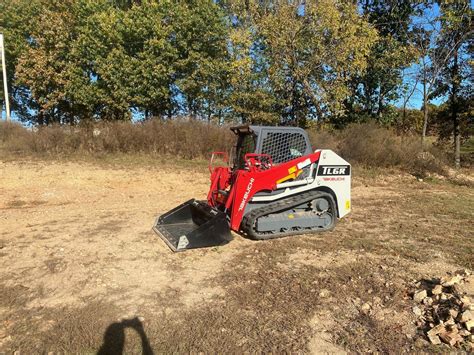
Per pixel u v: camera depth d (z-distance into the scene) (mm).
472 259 5758
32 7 25141
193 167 13648
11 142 15070
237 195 6039
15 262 5238
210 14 21422
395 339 3672
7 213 7887
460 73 20922
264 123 22234
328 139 16406
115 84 21141
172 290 4574
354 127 17141
